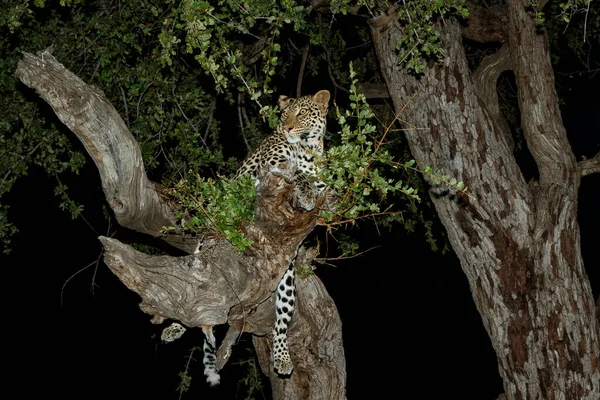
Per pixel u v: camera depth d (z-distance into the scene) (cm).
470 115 801
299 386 767
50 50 493
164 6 848
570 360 810
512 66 843
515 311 816
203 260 521
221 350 572
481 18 840
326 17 1019
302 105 698
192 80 898
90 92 500
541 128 813
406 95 810
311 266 660
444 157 807
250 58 941
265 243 545
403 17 630
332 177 525
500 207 804
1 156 835
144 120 841
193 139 844
